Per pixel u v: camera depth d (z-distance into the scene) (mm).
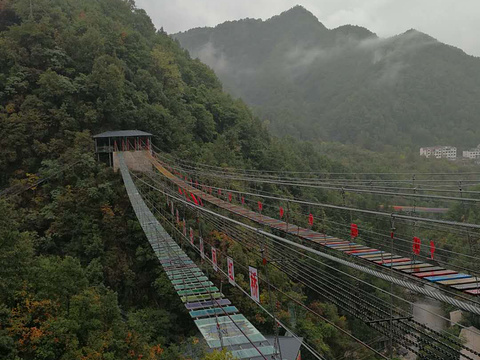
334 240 17922
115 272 34875
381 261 14086
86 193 38656
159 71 66375
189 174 44000
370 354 34781
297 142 105000
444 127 150250
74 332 19375
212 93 77250
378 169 96312
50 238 35719
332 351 34625
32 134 42375
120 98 50125
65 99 46219
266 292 33219
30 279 20625
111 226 37250
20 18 55656
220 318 17109
